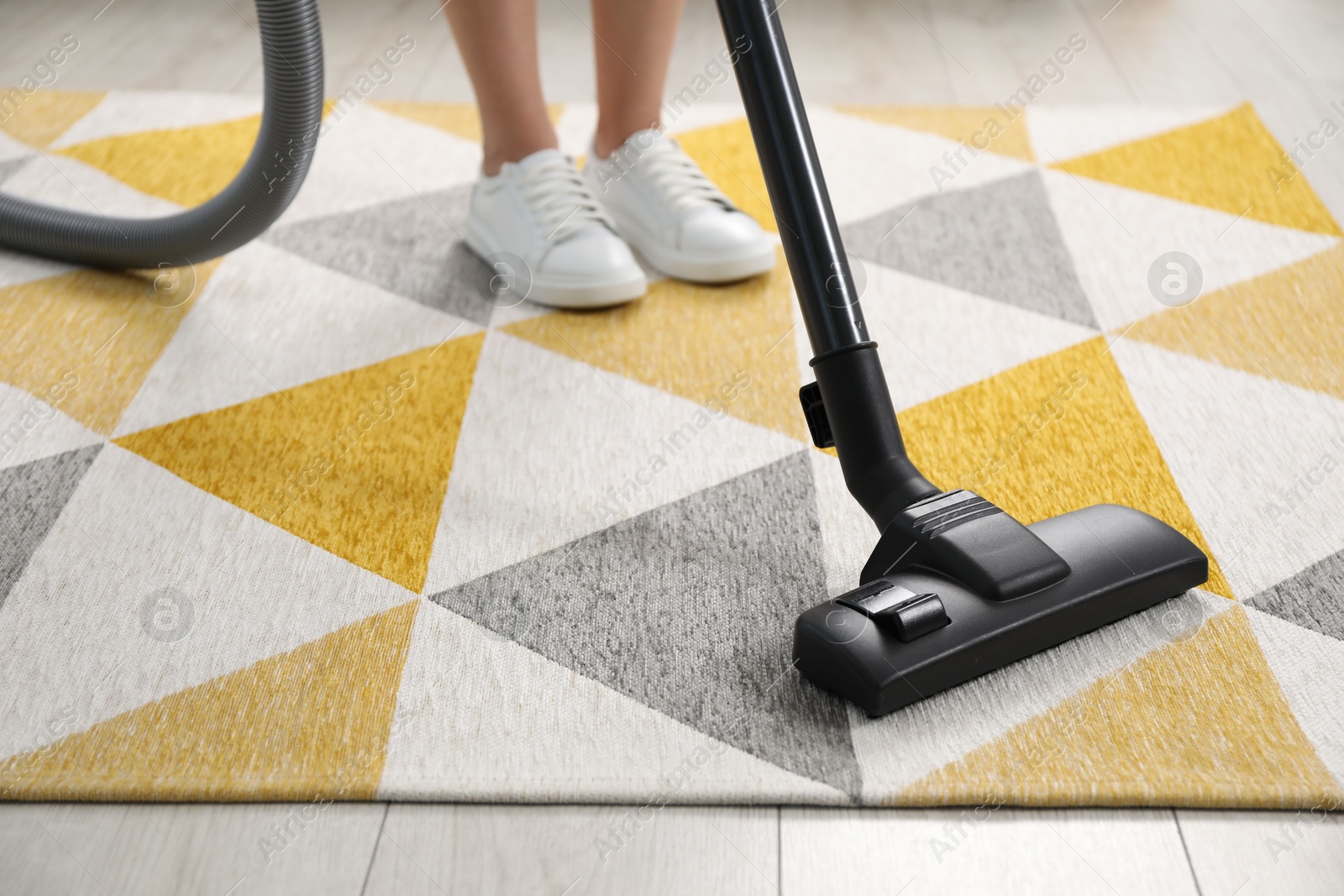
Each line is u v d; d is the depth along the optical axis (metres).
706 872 0.50
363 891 0.49
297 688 0.60
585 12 1.77
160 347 0.93
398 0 1.82
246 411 0.85
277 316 0.98
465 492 0.77
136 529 0.72
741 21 0.63
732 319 0.98
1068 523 0.63
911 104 1.42
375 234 1.12
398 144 1.30
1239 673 0.59
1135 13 1.75
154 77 1.49
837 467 0.79
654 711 0.58
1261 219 1.10
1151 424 0.82
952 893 0.48
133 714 0.58
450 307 1.00
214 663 0.62
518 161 1.03
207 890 0.49
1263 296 0.97
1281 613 0.63
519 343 0.94
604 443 0.82
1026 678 0.58
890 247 1.08
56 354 0.91
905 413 0.84
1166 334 0.93
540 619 0.65
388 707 0.58
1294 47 1.59
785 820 0.52
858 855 0.50
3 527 0.72
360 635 0.64
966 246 1.08
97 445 0.81
